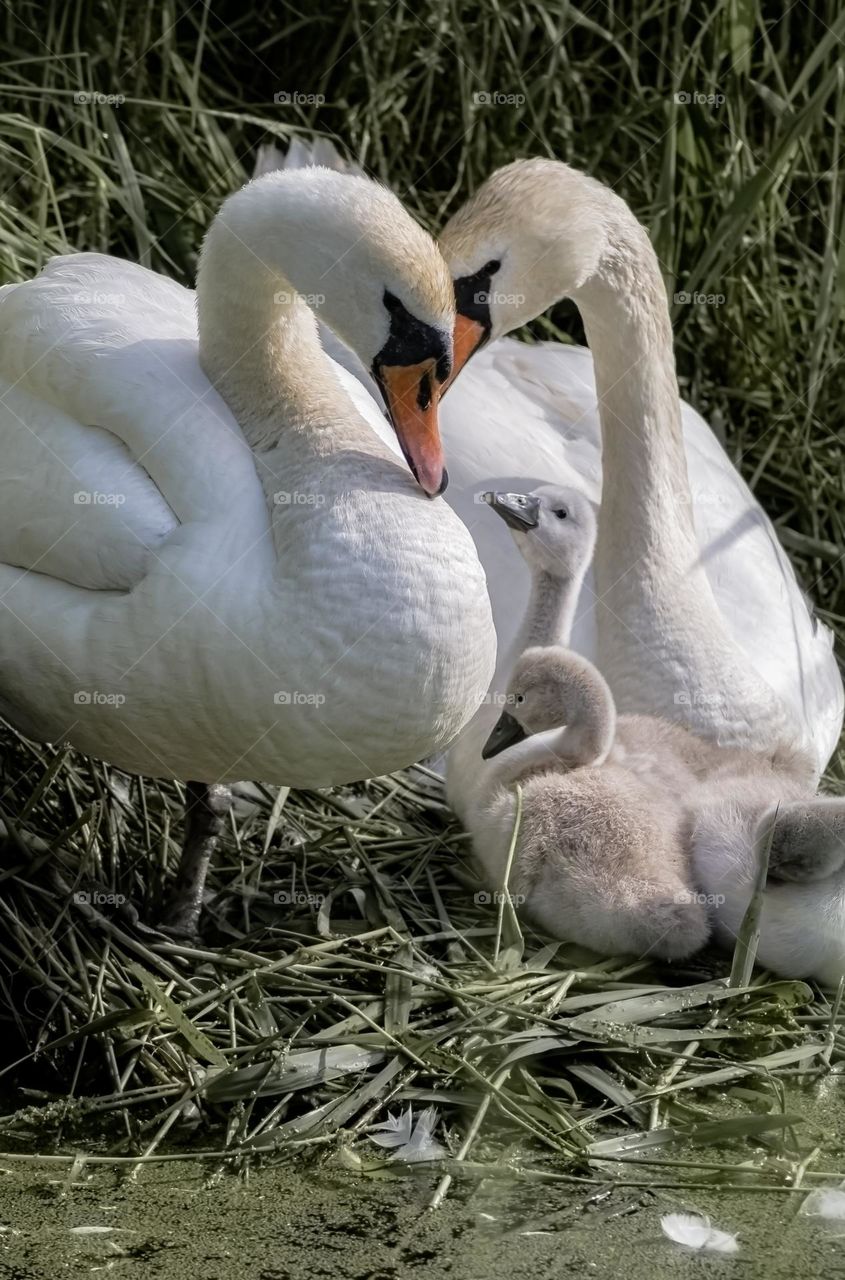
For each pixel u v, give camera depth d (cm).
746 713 822
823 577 1063
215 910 766
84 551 674
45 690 690
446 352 678
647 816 757
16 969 692
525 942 753
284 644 643
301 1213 589
